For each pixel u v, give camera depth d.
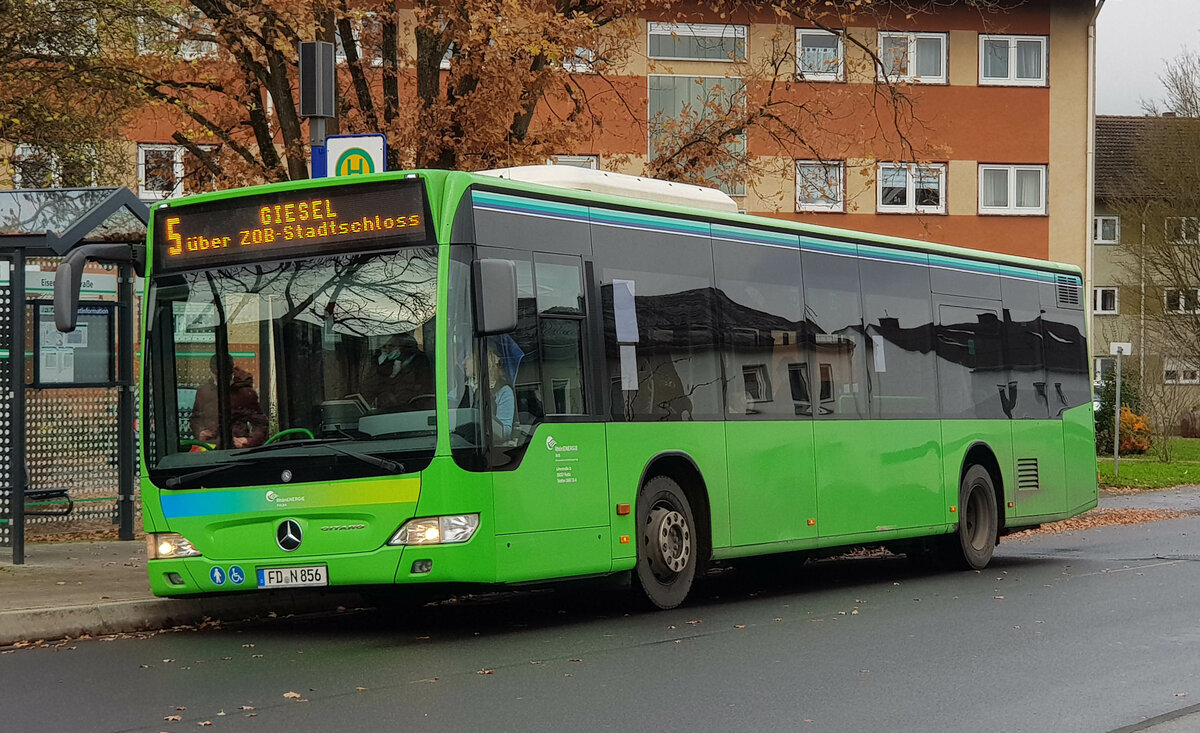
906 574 17.17
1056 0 44.00
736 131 22.78
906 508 16.17
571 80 20.86
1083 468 20.08
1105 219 63.78
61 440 17.06
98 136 25.78
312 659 9.91
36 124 24.78
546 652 10.26
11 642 10.77
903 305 16.44
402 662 9.77
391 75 19.64
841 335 15.33
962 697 8.52
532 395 11.34
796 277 14.74
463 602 13.98
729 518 13.45
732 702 8.30
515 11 17.52
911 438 16.30
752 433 13.82
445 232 10.85
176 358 11.38
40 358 16.34
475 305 10.84
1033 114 44.09
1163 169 52.88
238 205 11.35
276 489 10.89
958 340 17.44
